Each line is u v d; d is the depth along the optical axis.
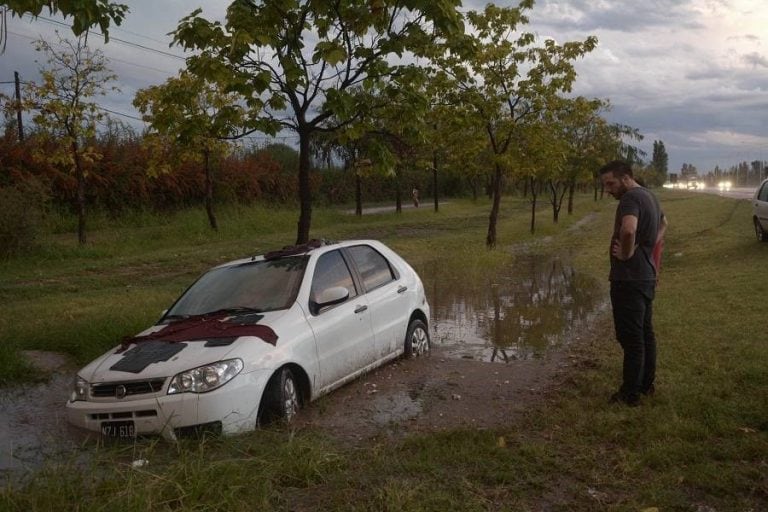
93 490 3.67
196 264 17.55
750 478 3.86
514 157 19.09
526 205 52.56
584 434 4.70
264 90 7.44
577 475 4.00
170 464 4.11
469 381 6.40
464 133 17.98
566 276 14.58
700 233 22.02
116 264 17.33
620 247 5.10
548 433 4.77
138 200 29.25
